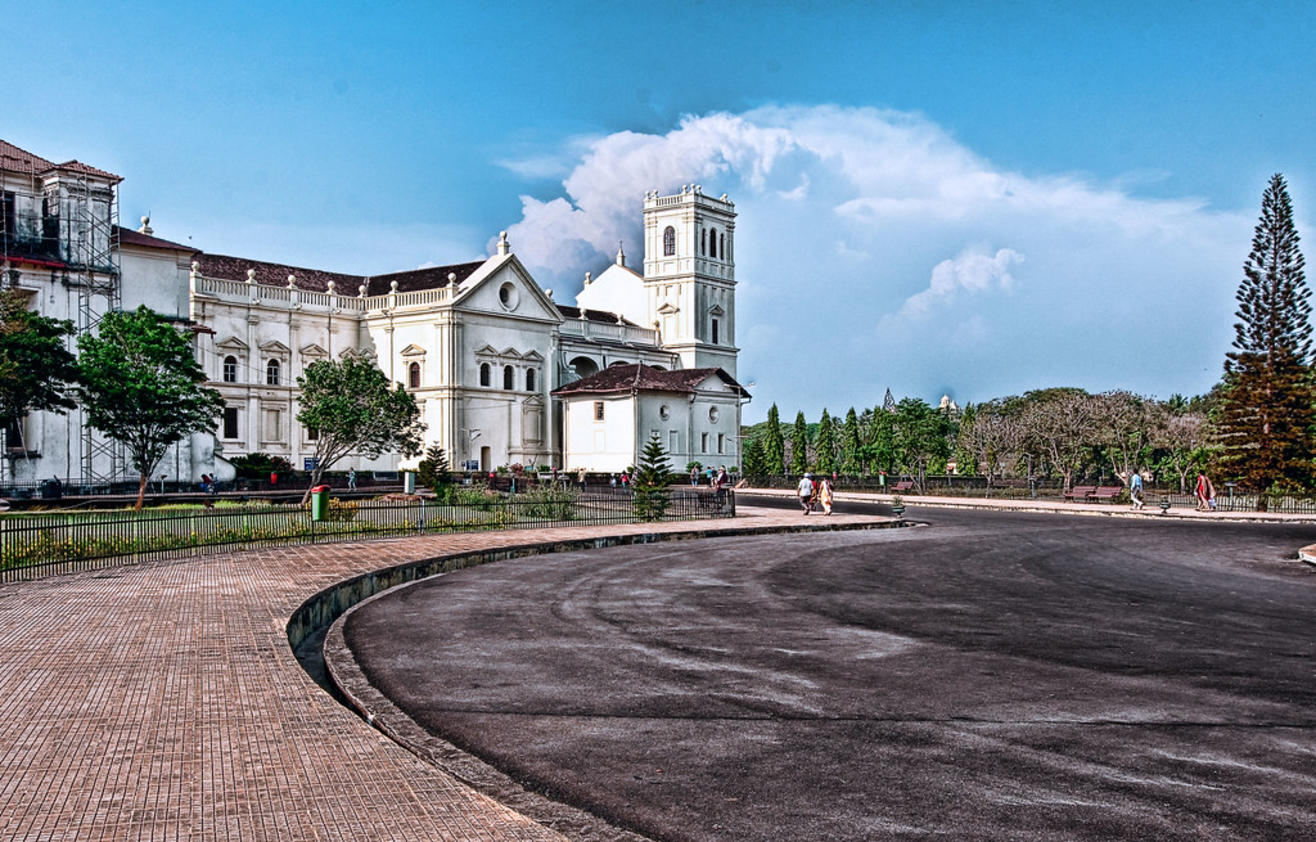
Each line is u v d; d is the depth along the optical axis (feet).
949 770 29.50
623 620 57.31
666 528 127.24
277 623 49.83
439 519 120.88
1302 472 199.62
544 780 28.76
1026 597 68.28
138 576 68.85
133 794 25.26
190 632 47.34
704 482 296.30
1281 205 201.26
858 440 384.27
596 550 104.83
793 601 65.67
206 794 25.30
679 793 27.61
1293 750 31.53
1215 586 75.41
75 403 158.92
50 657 41.60
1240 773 29.25
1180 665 44.73
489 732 33.65
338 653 46.96
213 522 96.43
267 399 268.00
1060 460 288.71
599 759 30.68
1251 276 204.03
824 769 29.60
